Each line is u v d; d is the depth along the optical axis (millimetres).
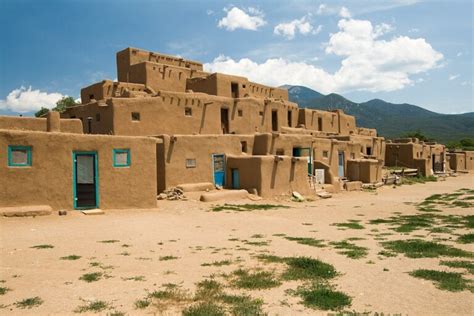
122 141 19219
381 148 52000
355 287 7895
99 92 31766
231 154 28156
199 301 7059
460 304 6859
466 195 26891
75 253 10680
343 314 6418
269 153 29797
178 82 36500
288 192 26969
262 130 37469
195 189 25109
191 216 18359
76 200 17766
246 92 39188
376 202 25141
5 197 15875
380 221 17281
